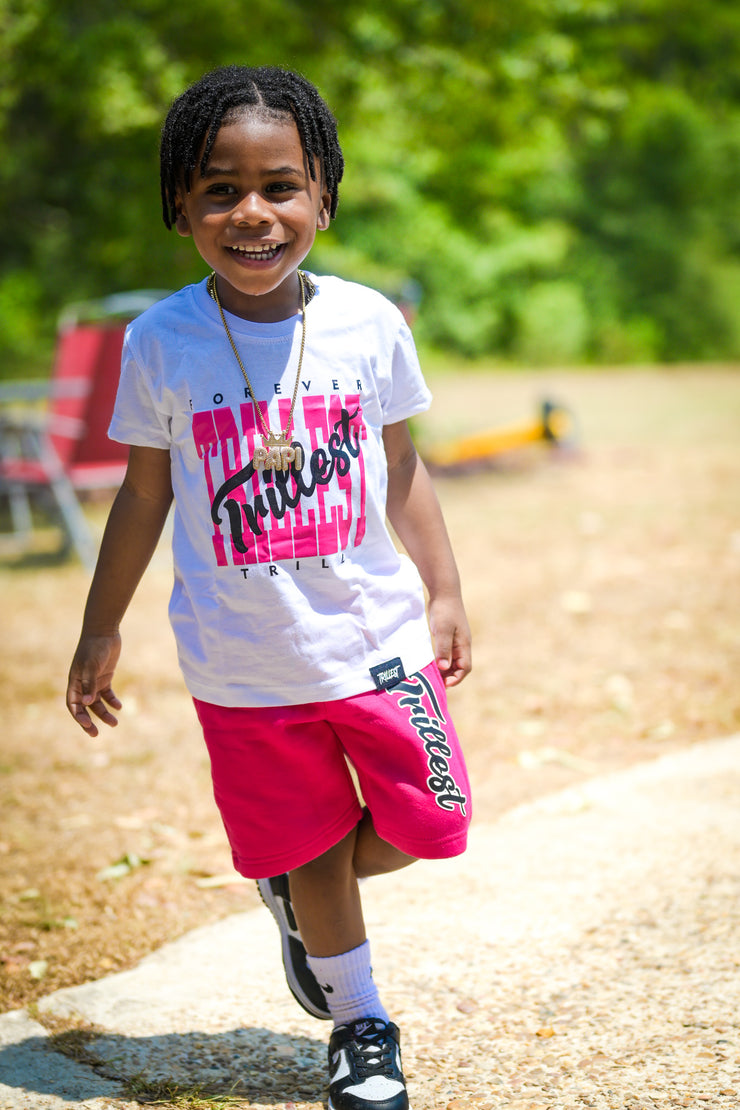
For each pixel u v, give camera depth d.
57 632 5.38
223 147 1.84
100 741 4.02
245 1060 2.16
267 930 2.67
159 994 2.40
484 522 7.52
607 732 3.87
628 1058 2.06
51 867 3.06
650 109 13.27
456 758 1.95
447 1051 2.14
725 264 24.12
